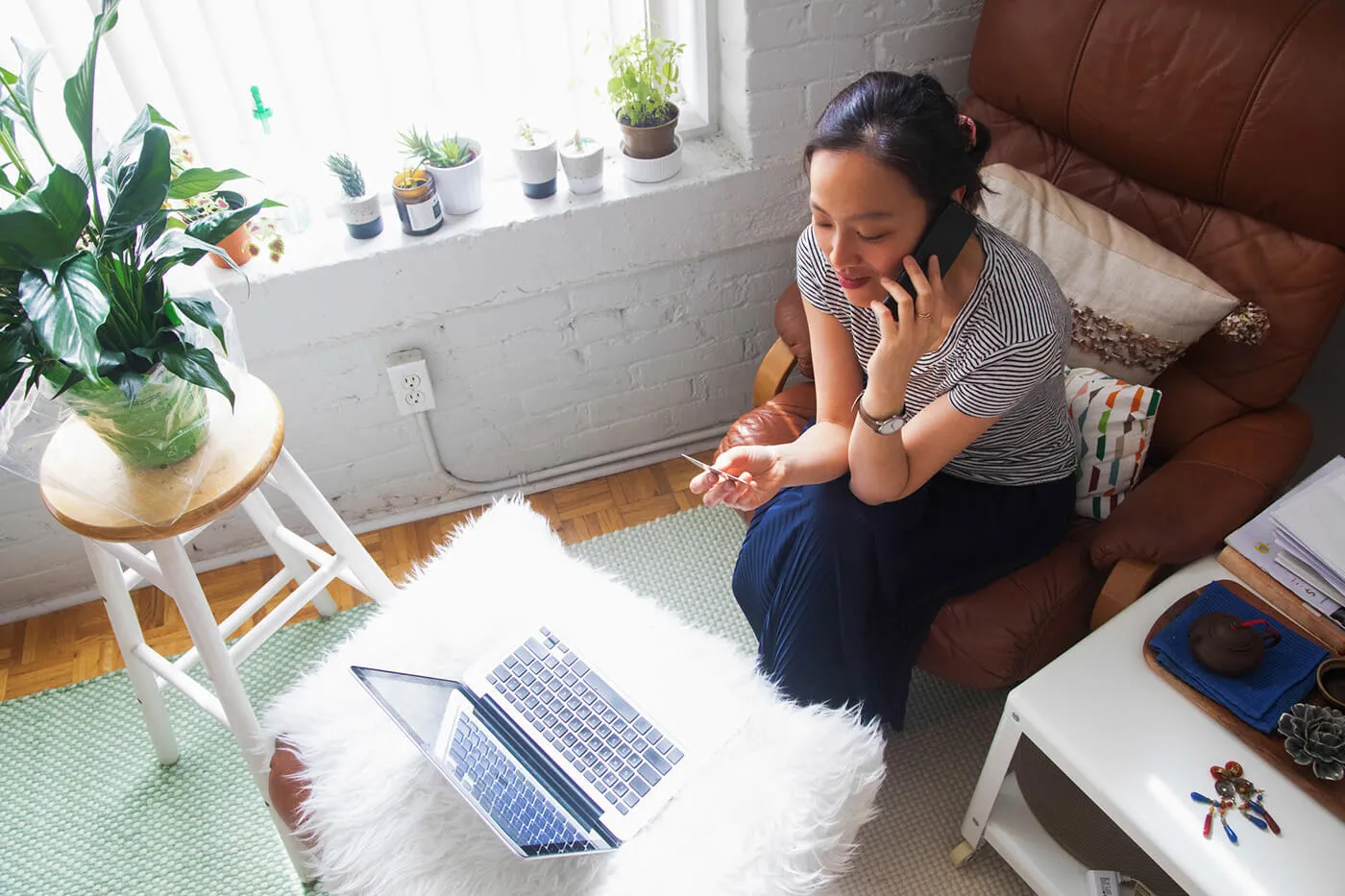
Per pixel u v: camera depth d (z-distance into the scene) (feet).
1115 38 4.93
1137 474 5.02
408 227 5.62
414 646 4.31
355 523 6.95
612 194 5.91
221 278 5.42
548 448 7.08
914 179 3.52
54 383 3.64
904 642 4.83
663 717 4.09
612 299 6.40
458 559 4.63
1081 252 5.16
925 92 3.58
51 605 6.52
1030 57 5.30
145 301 3.72
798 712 4.09
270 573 6.68
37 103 5.06
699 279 6.52
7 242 3.24
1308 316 4.77
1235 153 4.71
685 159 6.12
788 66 5.75
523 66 5.86
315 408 6.24
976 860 5.15
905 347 3.91
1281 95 4.46
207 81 5.45
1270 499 4.73
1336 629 4.21
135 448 4.00
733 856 3.64
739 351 7.06
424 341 6.16
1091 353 5.21
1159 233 5.28
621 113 5.80
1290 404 5.10
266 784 4.66
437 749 3.92
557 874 3.69
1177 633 4.26
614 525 6.89
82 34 5.05
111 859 5.32
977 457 4.86
